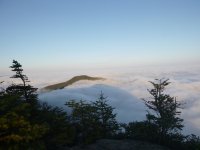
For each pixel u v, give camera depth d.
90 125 30.56
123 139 35.00
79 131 29.91
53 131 20.12
